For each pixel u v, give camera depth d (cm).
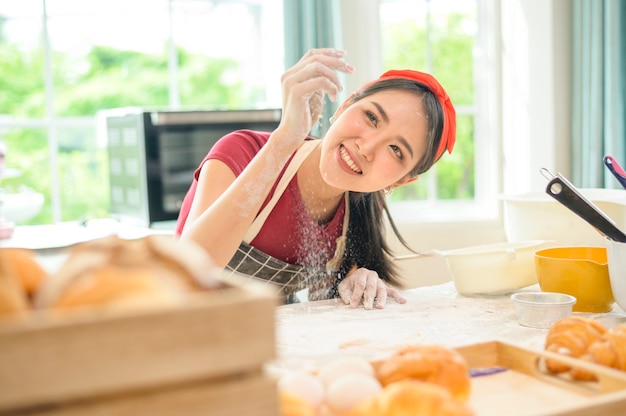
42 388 42
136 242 54
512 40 310
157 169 249
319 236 153
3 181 414
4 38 375
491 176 323
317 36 281
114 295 46
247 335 47
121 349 43
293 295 163
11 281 46
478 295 136
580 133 294
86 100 520
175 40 362
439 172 337
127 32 371
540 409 68
